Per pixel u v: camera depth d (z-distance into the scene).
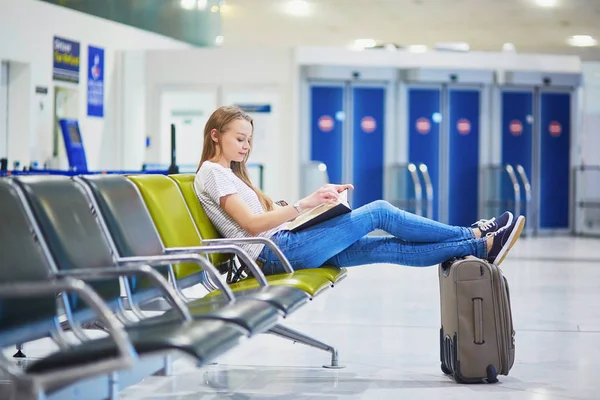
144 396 3.63
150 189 3.49
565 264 9.73
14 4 9.84
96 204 3.04
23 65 10.20
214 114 4.12
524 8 13.97
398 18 14.96
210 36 15.46
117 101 12.33
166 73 12.48
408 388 3.78
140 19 12.88
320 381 3.93
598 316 5.92
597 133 15.84
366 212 3.93
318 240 3.90
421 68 13.45
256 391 3.73
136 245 3.15
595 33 16.23
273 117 12.50
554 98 14.52
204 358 2.19
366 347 4.77
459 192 14.05
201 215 3.95
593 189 14.69
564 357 4.49
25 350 4.59
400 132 13.68
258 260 3.97
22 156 10.21
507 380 3.95
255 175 12.45
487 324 3.85
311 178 12.41
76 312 2.66
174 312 2.96
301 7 14.14
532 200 14.52
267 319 2.74
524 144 14.41
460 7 13.93
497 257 3.95
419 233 3.94
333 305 6.39
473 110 14.05
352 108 13.35
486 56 13.84
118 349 2.12
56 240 2.64
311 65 12.69
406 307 6.32
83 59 11.43
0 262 2.42
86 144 11.56
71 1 11.09
